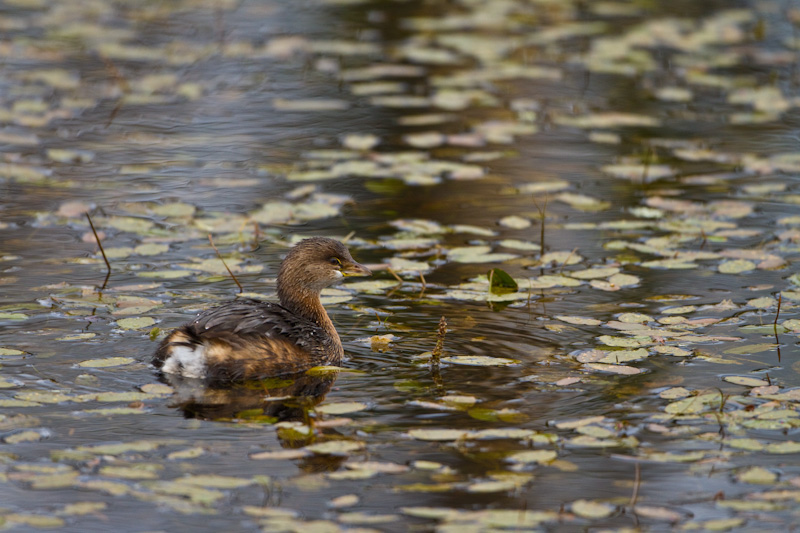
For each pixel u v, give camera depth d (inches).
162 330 453.1
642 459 346.0
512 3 1222.9
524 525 302.4
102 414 370.9
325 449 343.6
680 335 456.8
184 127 801.6
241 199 655.1
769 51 1021.8
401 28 1095.6
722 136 802.2
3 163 696.4
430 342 454.3
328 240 471.2
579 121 829.2
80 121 804.6
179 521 303.9
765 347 446.3
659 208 649.0
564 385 406.3
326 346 435.5
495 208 655.8
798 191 681.6
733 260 558.6
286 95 888.3
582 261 567.5
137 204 635.5
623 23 1112.2
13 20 1096.8
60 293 496.4
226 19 1120.2
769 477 332.8
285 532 295.7
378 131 801.6
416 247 586.9
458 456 344.5
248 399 390.3
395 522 305.0
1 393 381.7
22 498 313.1
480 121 832.9
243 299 454.0
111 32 1047.0
